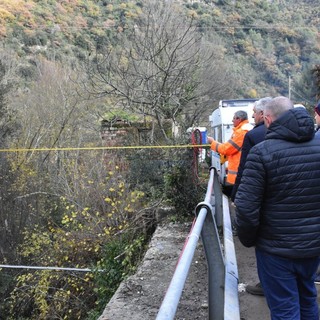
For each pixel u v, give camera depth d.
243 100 13.14
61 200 11.86
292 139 3.06
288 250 3.05
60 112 20.44
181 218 8.15
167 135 12.23
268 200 3.10
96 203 9.99
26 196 12.52
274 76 57.03
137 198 8.90
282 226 3.05
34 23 42.38
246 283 5.20
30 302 10.50
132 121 13.27
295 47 63.22
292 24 67.25
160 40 13.62
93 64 15.23
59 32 41.22
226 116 12.31
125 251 7.59
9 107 17.78
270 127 3.14
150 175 9.98
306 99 46.88
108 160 11.98
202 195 8.18
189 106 15.38
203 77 21.70
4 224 11.90
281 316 3.11
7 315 10.41
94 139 17.27
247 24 61.75
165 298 1.88
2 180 12.61
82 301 9.02
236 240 6.92
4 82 16.23
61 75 24.14
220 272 3.45
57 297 9.28
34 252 10.74
